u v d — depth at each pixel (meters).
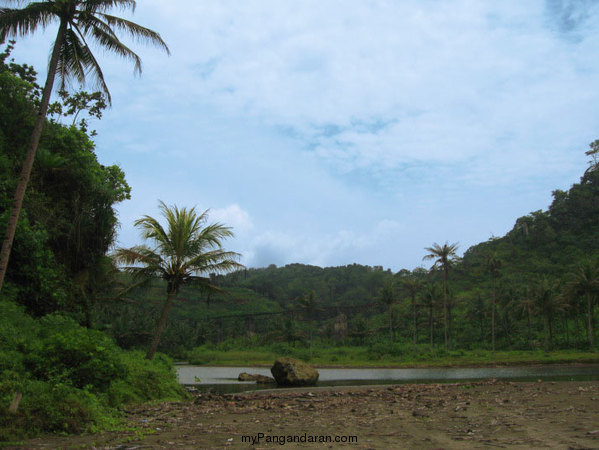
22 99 20.67
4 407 7.79
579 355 64.06
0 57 25.52
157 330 20.92
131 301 32.91
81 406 9.01
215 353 87.38
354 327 116.38
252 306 165.88
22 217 17.17
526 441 6.31
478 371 46.91
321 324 134.75
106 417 9.38
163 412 11.54
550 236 156.38
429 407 11.55
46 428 7.95
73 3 14.64
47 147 21.09
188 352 87.50
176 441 7.20
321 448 6.39
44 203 19.36
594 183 172.62
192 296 165.00
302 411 11.62
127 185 28.48
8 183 17.56
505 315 95.75
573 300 76.56
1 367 9.68
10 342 11.20
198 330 115.56
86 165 21.91
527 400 12.44
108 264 22.30
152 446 6.79
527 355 68.06
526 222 175.38
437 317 103.50
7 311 13.79
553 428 7.34
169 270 21.52
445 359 67.44
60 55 15.41
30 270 17.00
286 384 28.84
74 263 20.45
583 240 145.88
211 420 9.98
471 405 11.59
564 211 166.12
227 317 135.12
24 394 8.62
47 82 13.99
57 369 10.50
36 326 13.79
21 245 16.75
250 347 103.62
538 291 76.50
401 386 22.84
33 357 10.46
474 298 114.62
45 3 14.32
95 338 12.33
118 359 12.47
